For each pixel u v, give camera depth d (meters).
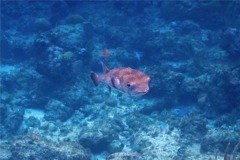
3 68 17.56
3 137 10.63
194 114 10.76
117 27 18.11
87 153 8.55
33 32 21.95
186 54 14.94
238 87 10.28
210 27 18.72
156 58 15.12
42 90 13.05
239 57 13.68
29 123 11.30
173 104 11.72
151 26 18.05
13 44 18.67
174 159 8.38
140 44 16.88
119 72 2.98
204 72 13.48
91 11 22.62
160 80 11.73
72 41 14.40
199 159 8.07
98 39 18.17
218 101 10.83
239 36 13.99
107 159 7.84
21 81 14.31
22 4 24.23
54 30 14.83
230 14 17.61
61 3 22.94
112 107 12.02
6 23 23.03
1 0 23.92
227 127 9.59
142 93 2.77
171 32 16.84
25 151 8.09
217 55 14.16
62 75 12.48
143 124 10.52
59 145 8.47
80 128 10.70
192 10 18.59
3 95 13.66
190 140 9.47
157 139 9.52
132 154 7.74
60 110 11.78
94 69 15.18
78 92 12.50
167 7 19.67
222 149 8.42
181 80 11.89
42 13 24.05
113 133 9.50
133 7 21.22
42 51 13.39
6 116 11.33
